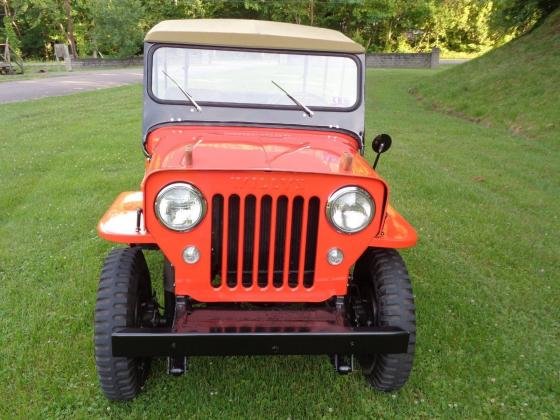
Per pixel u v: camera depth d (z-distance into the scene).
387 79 22.86
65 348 3.43
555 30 15.84
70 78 23.06
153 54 3.41
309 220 2.71
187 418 2.92
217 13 39.47
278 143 3.16
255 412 2.97
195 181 2.54
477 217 6.06
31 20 40.81
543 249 5.28
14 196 6.39
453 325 3.87
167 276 3.11
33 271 4.51
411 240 2.84
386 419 2.96
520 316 4.06
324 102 3.49
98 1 35.09
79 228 5.42
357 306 3.13
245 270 2.81
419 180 7.41
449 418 3.00
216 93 3.44
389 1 38.22
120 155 8.55
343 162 2.71
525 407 3.11
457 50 43.72
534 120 11.33
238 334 2.55
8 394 3.04
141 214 2.92
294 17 39.28
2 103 14.20
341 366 2.84
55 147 9.01
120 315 2.76
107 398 3.02
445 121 12.66
